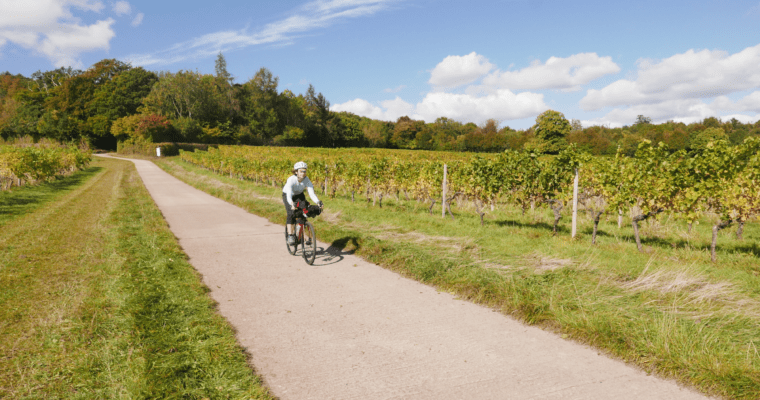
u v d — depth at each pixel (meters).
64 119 68.62
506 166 9.02
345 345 3.18
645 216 6.31
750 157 5.50
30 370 2.73
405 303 4.14
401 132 109.56
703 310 3.56
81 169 29.00
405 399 2.43
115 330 3.33
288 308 4.00
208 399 2.44
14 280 4.59
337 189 15.67
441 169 11.52
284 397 2.47
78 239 6.84
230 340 3.18
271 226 8.91
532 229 8.05
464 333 3.39
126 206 11.25
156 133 64.38
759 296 3.98
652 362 2.78
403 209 11.32
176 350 3.01
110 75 85.69
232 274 5.21
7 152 16.28
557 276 4.59
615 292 4.09
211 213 10.87
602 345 3.07
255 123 80.50
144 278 4.73
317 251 6.51
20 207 10.88
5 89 96.69
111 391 2.49
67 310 3.72
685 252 6.07
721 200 5.71
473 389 2.53
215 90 79.12
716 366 2.61
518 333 3.38
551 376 2.68
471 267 4.95
